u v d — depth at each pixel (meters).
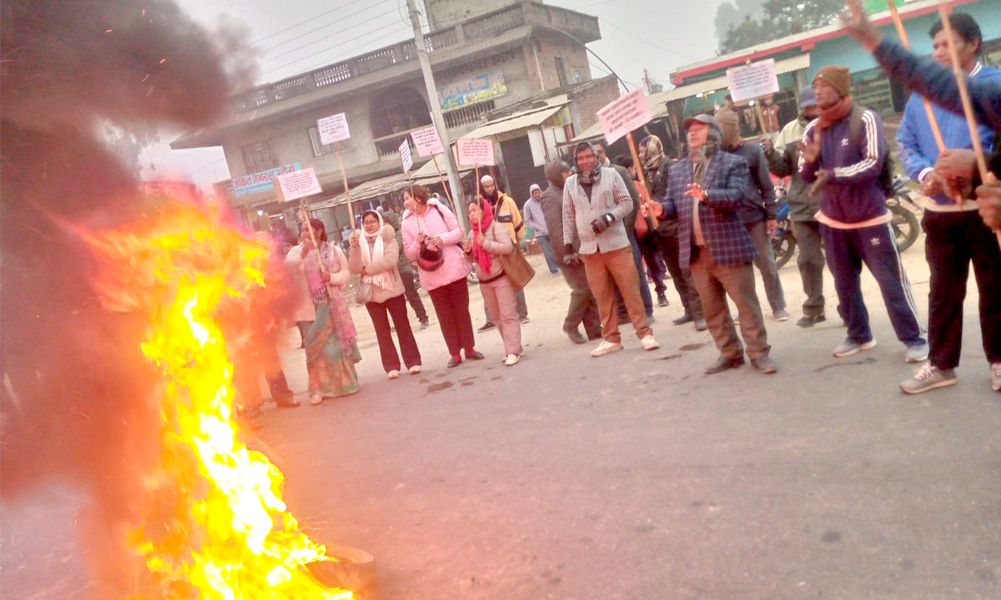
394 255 7.69
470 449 5.14
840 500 3.42
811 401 4.66
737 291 5.33
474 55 25.44
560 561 3.39
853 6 3.23
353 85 26.97
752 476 3.83
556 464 4.53
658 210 5.53
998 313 4.02
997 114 3.25
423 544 3.83
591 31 31.12
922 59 3.22
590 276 6.72
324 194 27.88
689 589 2.97
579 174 6.57
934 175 3.83
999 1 17.06
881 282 4.92
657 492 3.87
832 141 4.89
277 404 7.55
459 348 7.80
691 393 5.30
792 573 2.95
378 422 6.31
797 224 6.22
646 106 5.88
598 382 6.06
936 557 2.86
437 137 8.45
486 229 7.29
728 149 6.46
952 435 3.79
